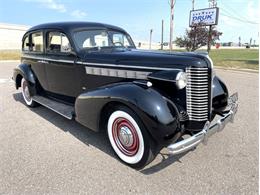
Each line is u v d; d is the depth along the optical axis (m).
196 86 3.32
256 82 9.83
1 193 2.77
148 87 3.23
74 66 4.51
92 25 4.73
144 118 2.97
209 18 22.72
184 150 2.92
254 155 3.59
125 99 3.10
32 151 3.71
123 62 3.83
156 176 3.10
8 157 3.53
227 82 9.80
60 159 3.49
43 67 5.28
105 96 3.31
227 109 3.89
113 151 3.60
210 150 3.74
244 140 4.08
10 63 17.97
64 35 4.53
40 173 3.15
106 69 4.04
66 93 4.93
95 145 3.93
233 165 3.32
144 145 3.08
